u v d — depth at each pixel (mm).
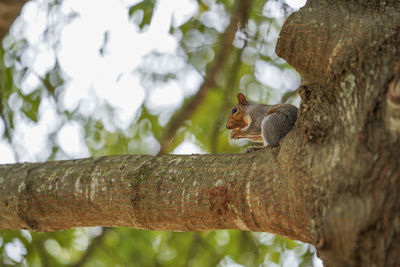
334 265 3861
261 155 5051
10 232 9641
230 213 5027
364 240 3711
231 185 4988
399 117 3777
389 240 3611
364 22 4648
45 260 9742
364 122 4070
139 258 10312
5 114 10031
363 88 4293
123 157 5766
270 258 10047
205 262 10375
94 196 5586
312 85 4832
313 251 9766
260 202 4801
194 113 11203
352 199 3883
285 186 4633
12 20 7875
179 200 5188
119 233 10672
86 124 10781
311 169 4363
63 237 10430
